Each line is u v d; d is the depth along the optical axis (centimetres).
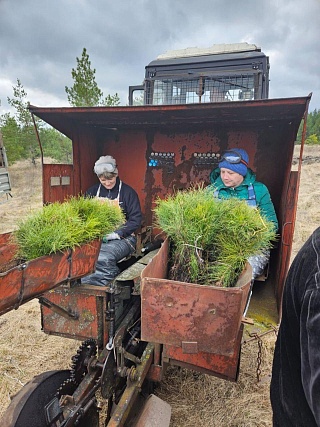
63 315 176
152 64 371
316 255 73
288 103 198
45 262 136
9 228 651
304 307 68
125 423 162
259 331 219
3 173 863
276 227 264
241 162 266
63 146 1367
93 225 168
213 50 373
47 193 277
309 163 1552
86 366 159
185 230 143
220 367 172
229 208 148
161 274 139
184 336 114
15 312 335
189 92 362
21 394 145
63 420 139
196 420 202
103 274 218
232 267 134
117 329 186
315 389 60
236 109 230
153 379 180
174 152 343
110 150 363
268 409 210
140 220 289
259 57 342
